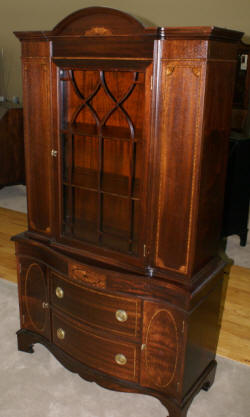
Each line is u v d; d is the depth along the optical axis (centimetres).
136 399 178
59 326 185
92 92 154
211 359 183
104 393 180
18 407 171
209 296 163
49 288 184
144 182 146
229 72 138
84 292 168
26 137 173
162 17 344
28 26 413
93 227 171
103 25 138
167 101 133
